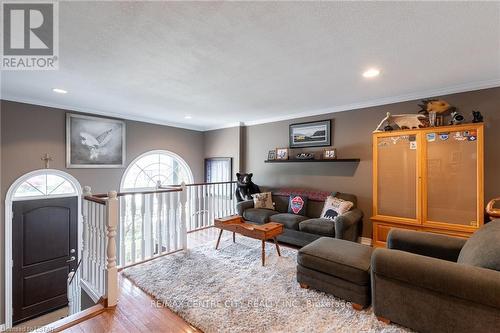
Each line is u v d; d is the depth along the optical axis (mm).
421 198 3018
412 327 1691
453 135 2857
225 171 5934
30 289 3756
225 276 2592
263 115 4898
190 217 4492
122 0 1479
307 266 2283
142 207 3020
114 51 2148
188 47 2088
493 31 1828
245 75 2727
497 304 1366
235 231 3180
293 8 1567
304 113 4617
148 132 5359
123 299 2193
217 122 5711
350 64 2436
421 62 2387
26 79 2842
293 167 4805
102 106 4191
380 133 3328
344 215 3215
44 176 3988
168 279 2523
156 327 1816
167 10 1581
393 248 2340
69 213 4199
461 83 2988
